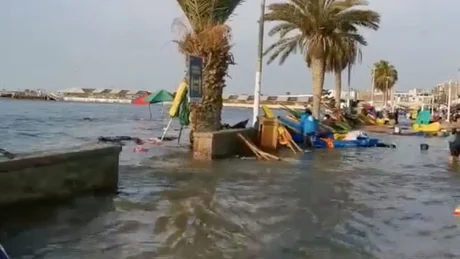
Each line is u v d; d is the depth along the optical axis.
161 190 11.62
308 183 13.21
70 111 88.38
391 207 10.44
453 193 12.29
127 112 95.56
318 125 26.56
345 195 11.62
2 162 8.48
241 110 136.38
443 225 8.95
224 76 20.52
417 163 18.91
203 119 20.44
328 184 13.15
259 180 13.48
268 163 17.38
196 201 10.42
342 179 14.13
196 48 20.16
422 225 8.92
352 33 39.19
